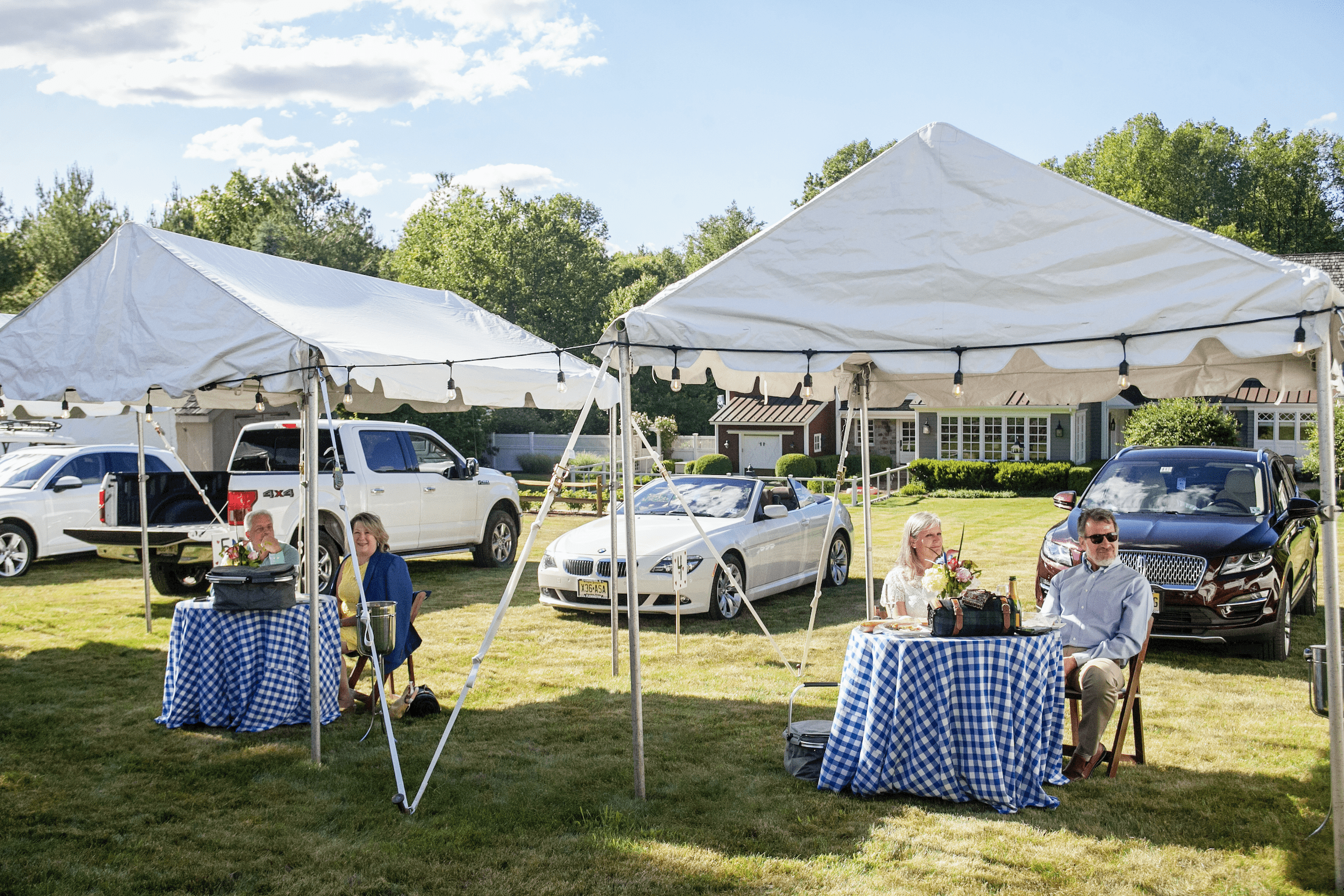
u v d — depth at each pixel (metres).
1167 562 8.29
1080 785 5.45
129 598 11.83
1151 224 4.86
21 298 42.72
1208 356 6.01
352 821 5.00
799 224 5.45
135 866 4.48
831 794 5.32
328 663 6.74
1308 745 6.14
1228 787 5.42
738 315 5.33
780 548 11.19
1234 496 9.22
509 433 52.09
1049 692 5.25
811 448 42.41
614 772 5.71
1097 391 6.93
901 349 5.09
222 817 5.07
